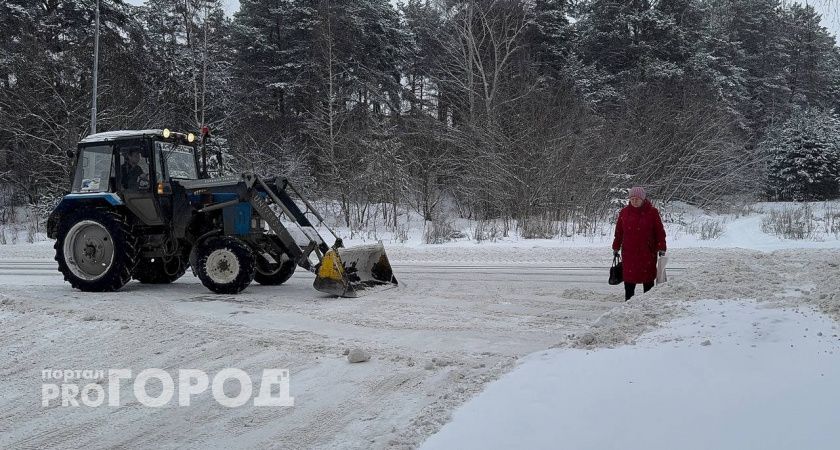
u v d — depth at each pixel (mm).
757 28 44406
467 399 4176
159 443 3922
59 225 9789
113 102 26562
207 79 29203
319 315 7559
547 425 3408
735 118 33656
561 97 27547
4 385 5086
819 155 38438
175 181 9688
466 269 12539
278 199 9273
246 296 9047
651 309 5609
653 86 32781
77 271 9750
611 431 3234
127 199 9680
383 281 9938
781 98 45344
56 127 27172
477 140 25781
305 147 29312
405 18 38625
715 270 6918
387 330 6742
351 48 31953
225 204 9398
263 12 34500
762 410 3252
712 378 3779
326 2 31062
